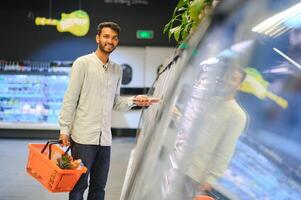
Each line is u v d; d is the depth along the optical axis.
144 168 1.06
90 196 2.61
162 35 7.88
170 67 1.59
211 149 0.84
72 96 2.39
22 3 7.60
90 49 7.80
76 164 2.12
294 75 0.83
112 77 2.53
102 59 2.49
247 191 0.84
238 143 0.87
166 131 0.95
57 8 7.64
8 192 3.90
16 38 7.71
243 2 0.70
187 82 0.89
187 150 0.84
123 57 7.93
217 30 0.74
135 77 7.98
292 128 0.85
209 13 0.75
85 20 6.64
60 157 2.17
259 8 0.73
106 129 2.51
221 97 0.85
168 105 1.02
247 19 0.73
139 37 7.87
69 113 2.39
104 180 2.59
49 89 7.92
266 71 0.83
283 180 0.84
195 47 0.82
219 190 0.83
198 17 0.95
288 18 0.78
